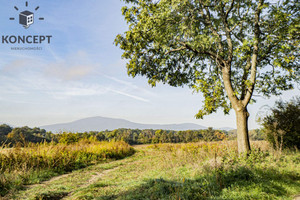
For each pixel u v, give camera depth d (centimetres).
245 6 1073
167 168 977
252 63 1003
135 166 1262
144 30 1020
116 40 1168
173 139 5212
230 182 568
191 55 1157
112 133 6278
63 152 1273
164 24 995
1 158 907
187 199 452
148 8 1080
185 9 969
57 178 938
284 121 1148
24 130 5409
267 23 985
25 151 1045
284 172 660
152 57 1248
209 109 1158
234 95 1025
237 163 754
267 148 1103
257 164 750
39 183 812
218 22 1041
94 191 607
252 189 510
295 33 939
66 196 611
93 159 1542
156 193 511
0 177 708
